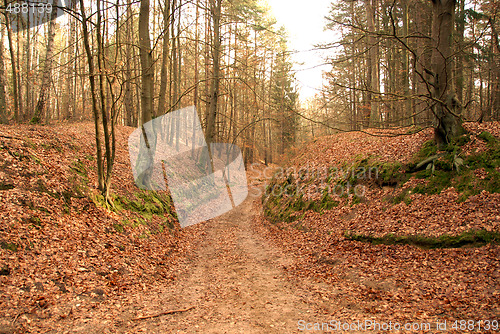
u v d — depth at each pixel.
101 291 5.50
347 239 9.19
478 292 5.18
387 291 5.89
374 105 16.86
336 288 6.39
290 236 11.40
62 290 5.11
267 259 8.98
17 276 4.93
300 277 7.31
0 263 4.97
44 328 4.06
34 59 24.06
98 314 4.74
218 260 8.73
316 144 18.95
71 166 9.26
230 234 11.72
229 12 22.12
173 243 9.57
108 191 9.02
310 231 11.09
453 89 9.48
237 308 5.47
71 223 7.15
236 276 7.39
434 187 9.17
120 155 12.84
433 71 9.43
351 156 13.52
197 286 6.65
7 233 5.64
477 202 7.85
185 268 7.89
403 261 7.16
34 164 8.00
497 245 6.49
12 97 23.11
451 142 9.64
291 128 28.16
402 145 11.80
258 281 7.06
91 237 7.12
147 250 8.12
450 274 6.06
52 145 9.79
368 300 5.60
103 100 8.38
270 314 5.19
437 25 9.27
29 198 6.82
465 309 4.71
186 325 4.69
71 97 23.03
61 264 5.74
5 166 7.23
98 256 6.59
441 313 4.71
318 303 5.67
